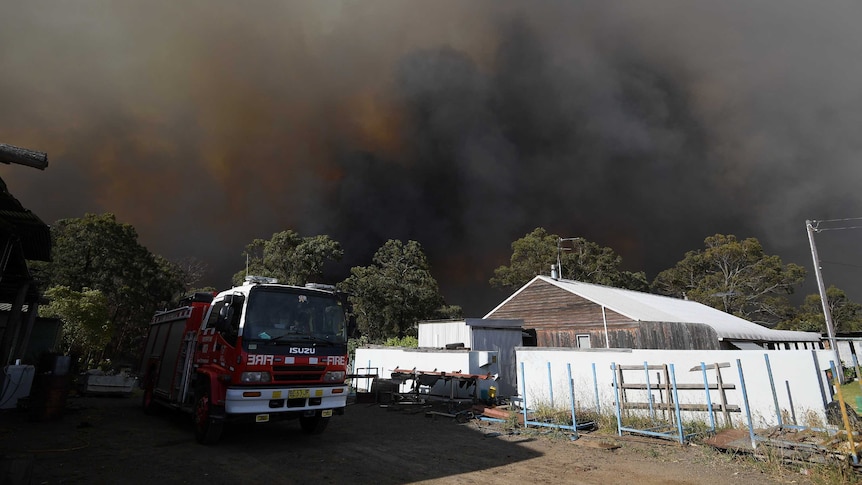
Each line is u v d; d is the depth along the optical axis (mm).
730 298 46031
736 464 6172
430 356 14617
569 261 48031
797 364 7801
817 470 5496
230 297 7008
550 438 8055
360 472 5652
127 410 11023
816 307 48719
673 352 9234
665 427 8203
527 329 23266
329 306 7812
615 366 9516
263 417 6461
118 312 35812
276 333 6949
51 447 6426
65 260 32906
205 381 7293
